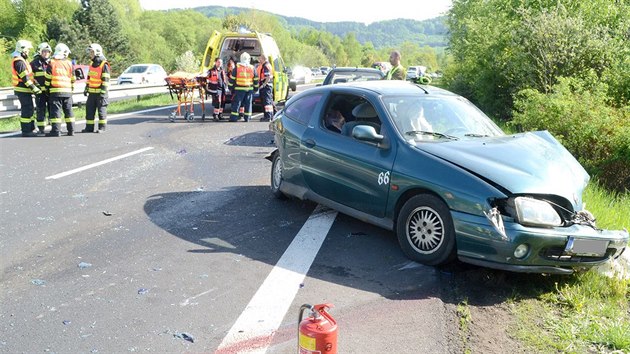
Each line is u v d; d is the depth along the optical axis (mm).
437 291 4672
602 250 4844
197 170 9047
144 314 4102
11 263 5004
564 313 4441
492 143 5527
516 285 4910
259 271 4961
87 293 4426
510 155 5215
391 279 4867
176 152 10570
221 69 15414
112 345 3668
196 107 19609
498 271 5145
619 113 10695
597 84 12898
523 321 4254
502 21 18688
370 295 4539
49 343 3672
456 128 5875
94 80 12836
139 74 31469
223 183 8203
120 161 9570
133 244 5555
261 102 17094
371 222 5684
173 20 109000
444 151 5223
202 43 104938
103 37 69438
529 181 4793
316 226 6242
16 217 6324
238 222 6348
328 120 6371
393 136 5523
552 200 4844
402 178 5254
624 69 13156
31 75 12266
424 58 194750
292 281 4762
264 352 3623
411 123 5711
